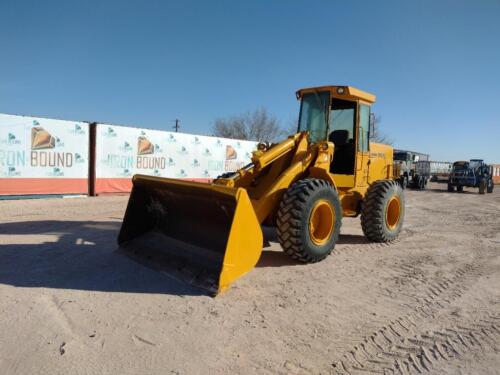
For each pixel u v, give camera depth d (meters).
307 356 2.97
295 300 4.02
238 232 4.02
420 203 15.52
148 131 13.89
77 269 4.64
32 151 11.15
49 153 11.50
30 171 11.15
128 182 13.41
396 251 6.30
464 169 24.88
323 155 5.59
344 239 7.11
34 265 4.76
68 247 5.62
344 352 3.05
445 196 20.34
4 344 2.93
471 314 3.88
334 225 5.35
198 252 4.66
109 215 8.83
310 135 6.46
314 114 6.45
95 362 2.75
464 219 10.63
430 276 5.05
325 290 4.36
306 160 5.48
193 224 4.95
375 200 6.55
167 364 2.77
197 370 2.72
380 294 4.33
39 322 3.28
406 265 5.51
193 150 15.52
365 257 5.85
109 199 11.95
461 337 3.38
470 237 7.81
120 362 2.77
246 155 17.98
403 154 27.12
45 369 2.64
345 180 6.30
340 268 5.21
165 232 5.34
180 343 3.06
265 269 5.00
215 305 3.77
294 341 3.18
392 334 3.38
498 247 6.92
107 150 12.79
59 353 2.84
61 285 4.12
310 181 5.07
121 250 5.26
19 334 3.08
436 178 34.66
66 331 3.16
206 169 16.11
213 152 16.36
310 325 3.48
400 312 3.86
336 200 5.36
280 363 2.86
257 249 4.20
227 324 3.41
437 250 6.50
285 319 3.57
